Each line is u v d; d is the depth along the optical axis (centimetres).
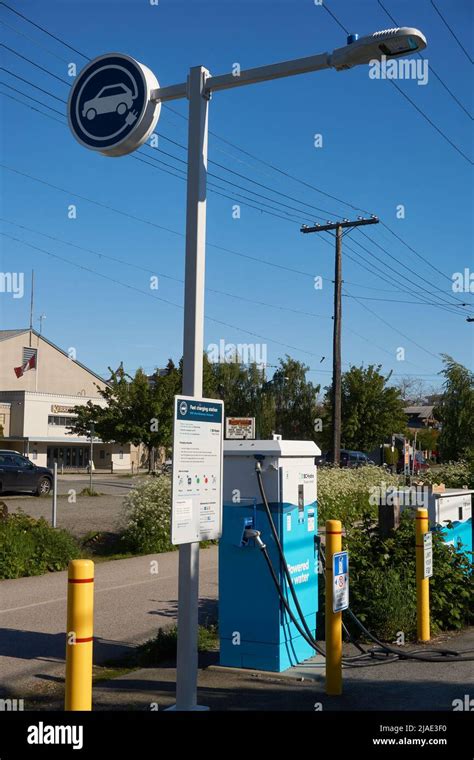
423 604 842
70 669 459
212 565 1327
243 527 700
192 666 589
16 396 5472
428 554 856
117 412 4650
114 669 741
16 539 1239
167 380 4709
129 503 1535
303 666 716
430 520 1028
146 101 653
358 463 4209
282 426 5322
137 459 6400
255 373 5366
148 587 1124
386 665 741
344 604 655
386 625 848
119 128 667
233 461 712
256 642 700
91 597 466
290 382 5353
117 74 671
